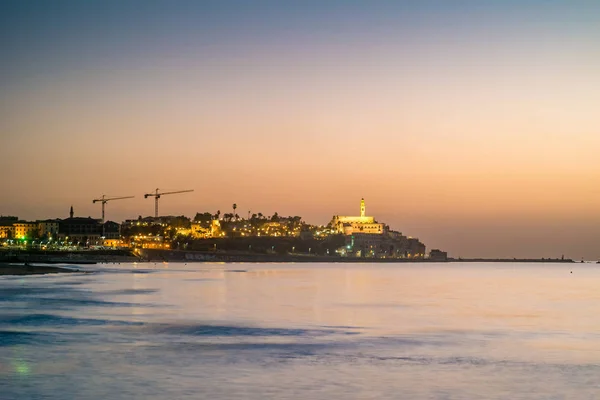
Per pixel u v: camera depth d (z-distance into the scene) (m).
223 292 145.00
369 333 74.94
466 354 60.62
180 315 93.44
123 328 78.06
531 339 70.56
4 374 50.81
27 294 131.00
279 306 110.31
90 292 138.25
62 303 110.88
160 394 44.66
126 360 56.78
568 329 79.75
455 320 89.56
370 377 50.34
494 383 48.59
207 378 49.62
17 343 66.00
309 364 55.31
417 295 144.25
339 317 92.44
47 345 64.69
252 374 51.19
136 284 172.38
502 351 62.41
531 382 48.94
